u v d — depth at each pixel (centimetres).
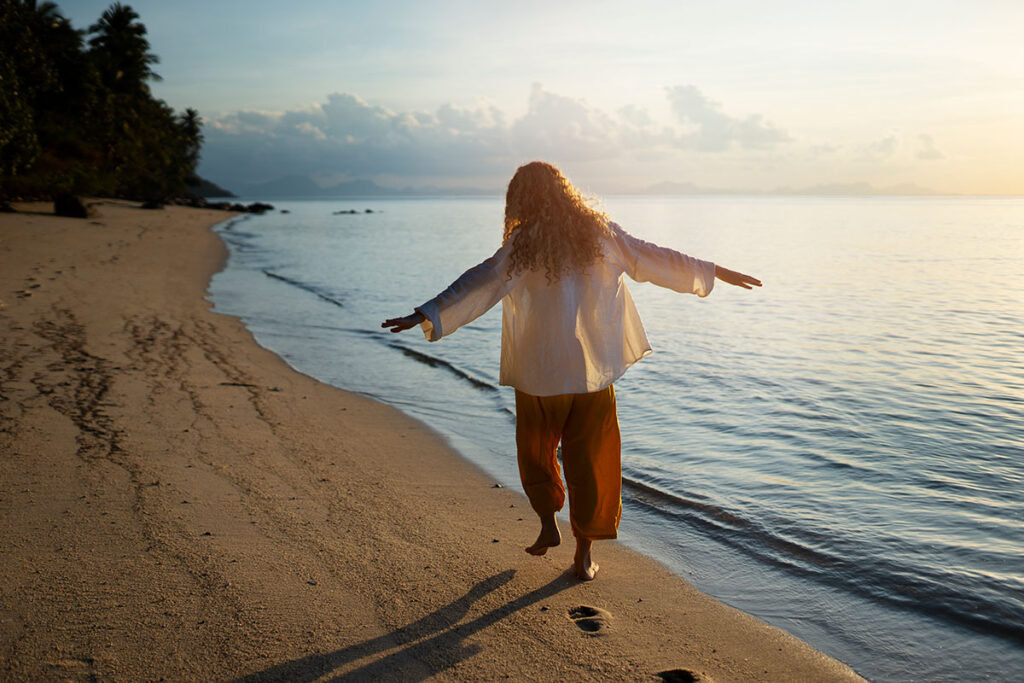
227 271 1811
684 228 4712
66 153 5338
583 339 313
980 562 341
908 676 257
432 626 281
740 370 775
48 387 617
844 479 457
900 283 1592
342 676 246
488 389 716
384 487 439
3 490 395
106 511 374
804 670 260
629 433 569
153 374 695
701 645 275
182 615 280
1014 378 724
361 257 2397
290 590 304
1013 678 255
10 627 267
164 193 8088
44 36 5091
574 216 310
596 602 307
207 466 453
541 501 323
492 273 309
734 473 474
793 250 2683
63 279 1315
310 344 945
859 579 329
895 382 713
